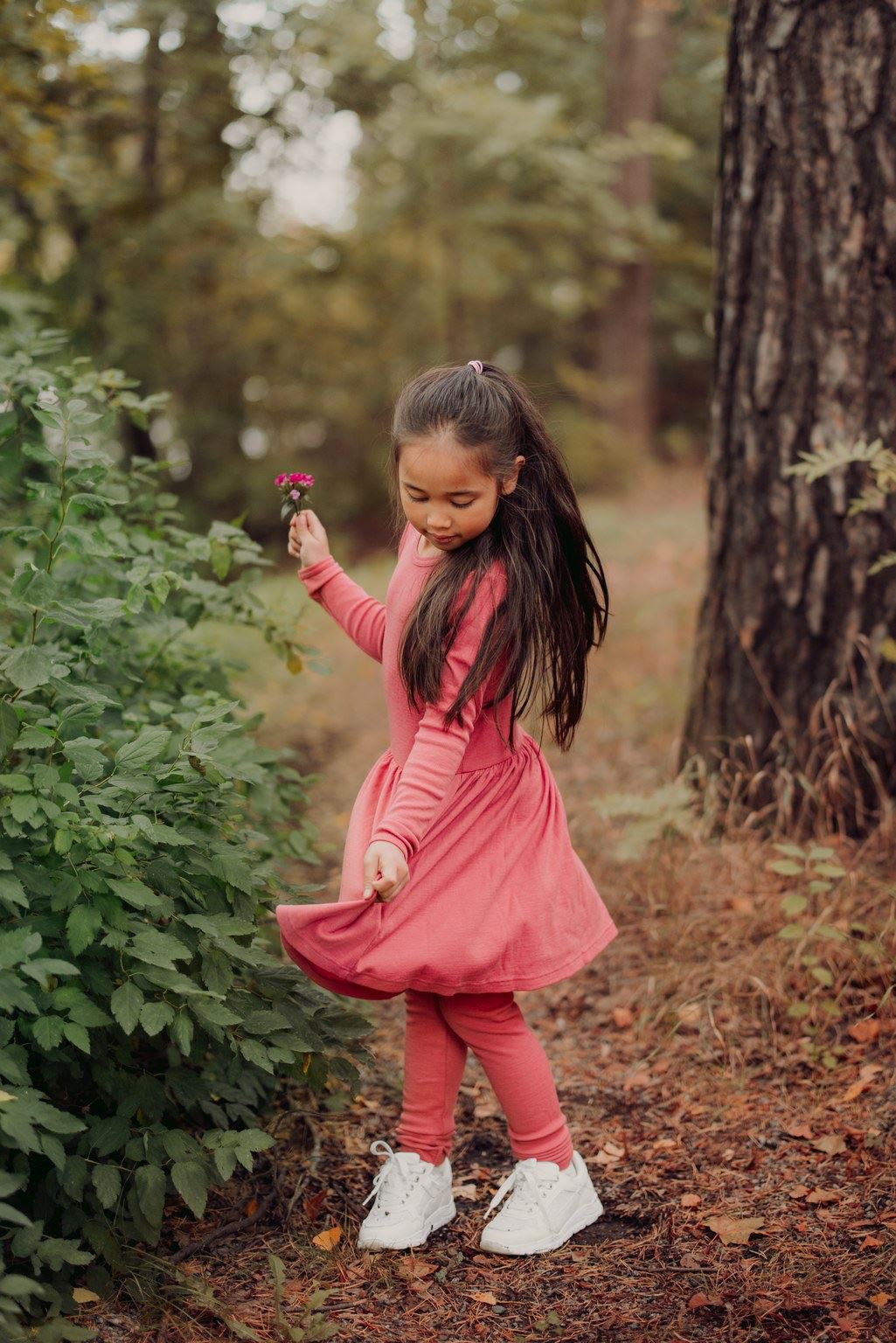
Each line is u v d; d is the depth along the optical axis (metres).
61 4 4.23
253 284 13.87
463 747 1.94
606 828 3.76
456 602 1.91
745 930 3.10
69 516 2.50
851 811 3.35
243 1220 2.10
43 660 1.83
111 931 1.79
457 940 1.95
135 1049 2.19
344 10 8.66
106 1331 1.77
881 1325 1.81
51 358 3.02
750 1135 2.41
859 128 3.16
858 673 3.35
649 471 13.94
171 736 2.26
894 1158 2.24
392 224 14.23
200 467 15.53
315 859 2.74
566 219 13.14
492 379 1.95
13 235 7.34
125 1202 1.96
